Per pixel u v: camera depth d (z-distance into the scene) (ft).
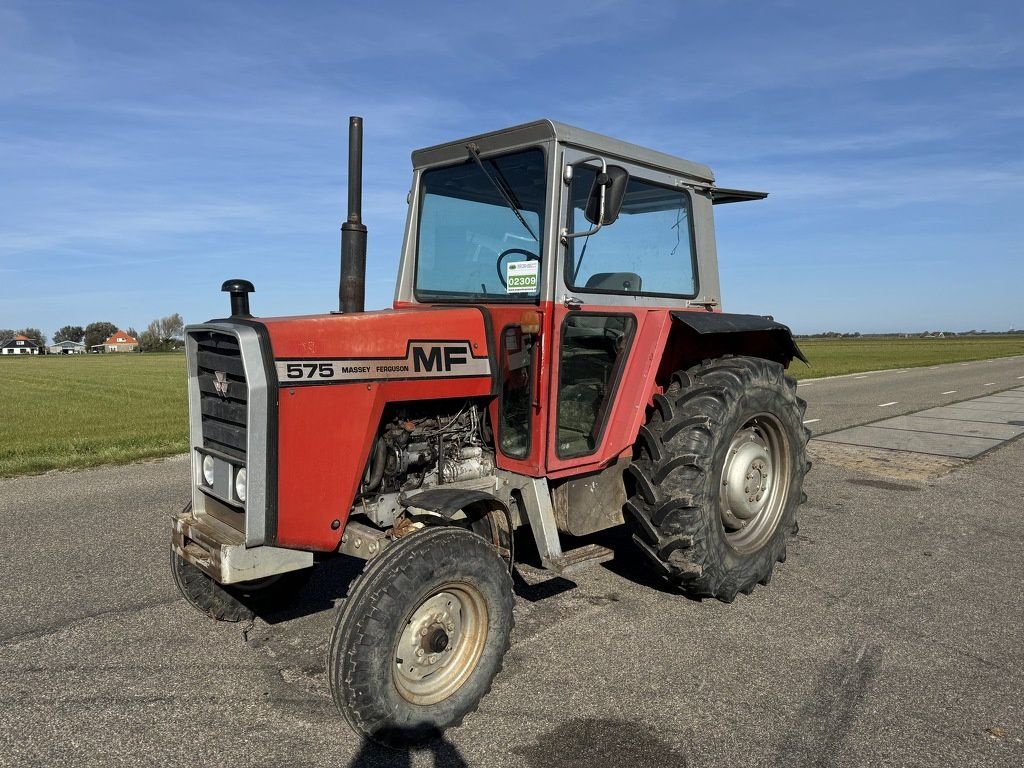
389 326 10.56
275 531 9.50
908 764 9.02
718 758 9.11
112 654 11.79
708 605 13.93
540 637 12.51
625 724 9.86
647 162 13.16
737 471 13.85
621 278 13.00
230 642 12.25
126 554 16.65
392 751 9.24
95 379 104.06
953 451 30.25
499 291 12.25
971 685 10.94
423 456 11.26
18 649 11.94
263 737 9.52
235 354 9.61
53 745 9.29
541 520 11.49
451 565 9.43
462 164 12.83
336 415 9.90
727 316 14.34
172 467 27.07
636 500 13.23
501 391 11.88
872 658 11.78
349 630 8.82
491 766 8.95
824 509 21.11
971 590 14.80
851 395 53.26
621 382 13.19
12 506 20.97
